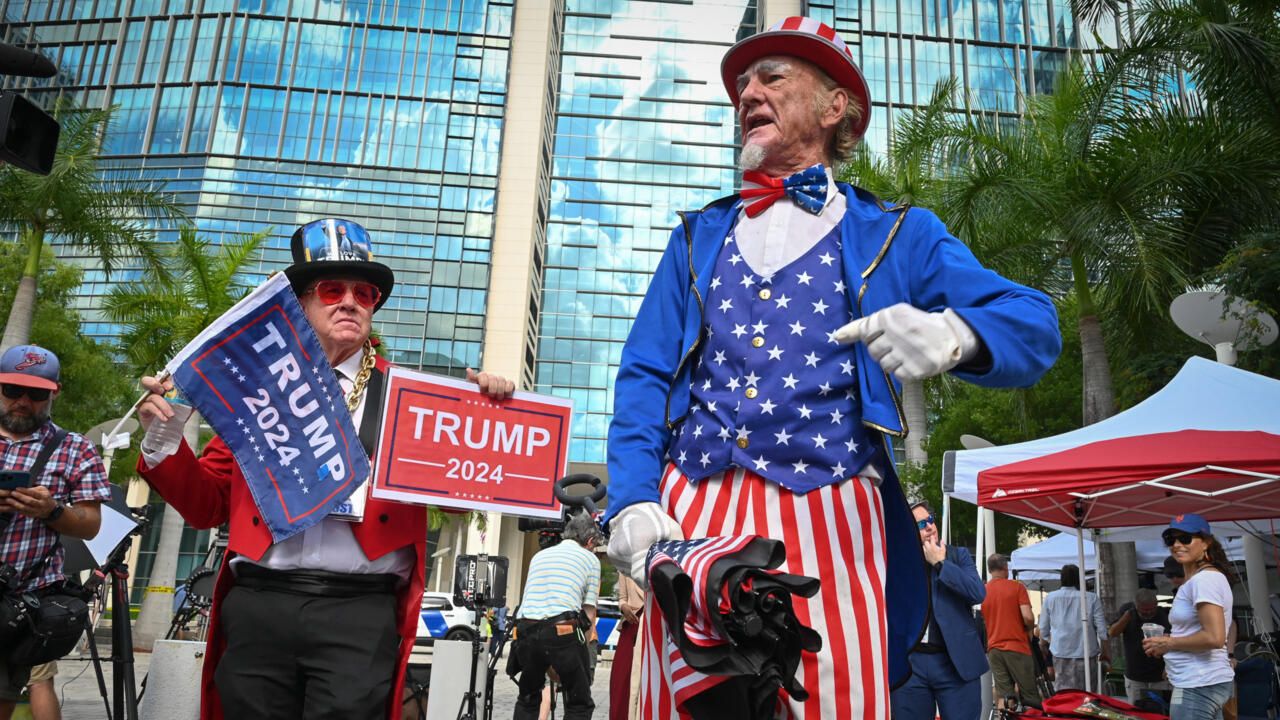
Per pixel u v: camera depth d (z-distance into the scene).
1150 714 5.30
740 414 1.65
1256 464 6.07
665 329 1.82
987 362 1.34
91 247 19.25
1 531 4.08
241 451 2.68
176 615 6.97
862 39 56.56
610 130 59.97
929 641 5.32
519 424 3.08
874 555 1.61
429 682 5.38
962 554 5.48
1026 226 14.87
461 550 40.22
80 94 52.47
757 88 1.84
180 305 20.16
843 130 1.89
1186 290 12.44
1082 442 7.32
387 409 2.88
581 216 57.97
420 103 53.56
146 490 41.34
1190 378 7.33
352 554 2.70
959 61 56.25
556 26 60.34
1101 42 13.96
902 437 1.61
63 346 23.39
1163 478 6.32
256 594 2.64
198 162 51.12
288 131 52.19
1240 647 9.15
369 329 3.08
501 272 51.06
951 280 1.61
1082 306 14.64
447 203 51.91
